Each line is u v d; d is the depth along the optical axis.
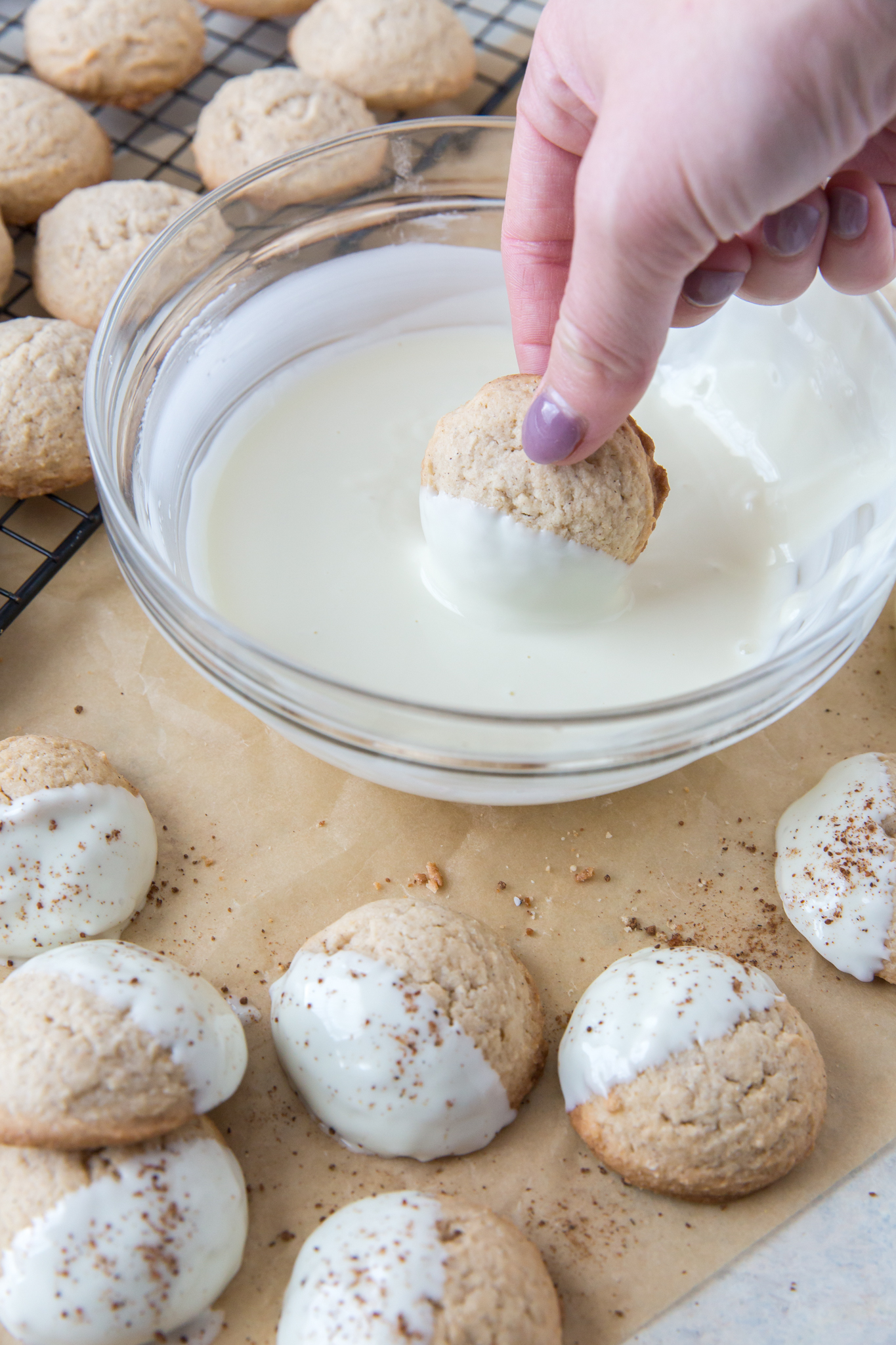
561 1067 0.32
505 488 0.32
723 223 0.28
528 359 0.35
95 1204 0.29
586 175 0.28
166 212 0.43
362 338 0.40
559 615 0.34
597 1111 0.31
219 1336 0.30
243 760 0.36
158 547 0.35
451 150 0.39
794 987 0.34
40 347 0.39
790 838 0.35
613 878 0.35
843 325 0.37
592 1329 0.30
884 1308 0.30
